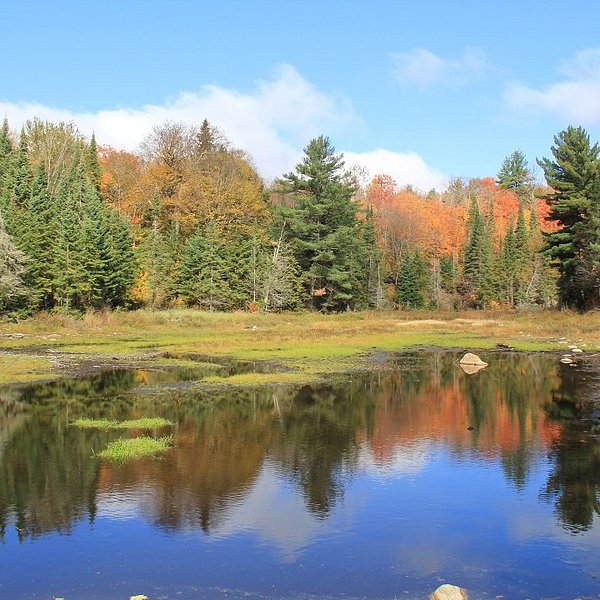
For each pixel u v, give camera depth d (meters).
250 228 78.25
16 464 14.77
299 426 18.81
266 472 14.31
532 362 33.28
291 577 9.23
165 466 14.67
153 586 8.97
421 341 44.44
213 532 10.93
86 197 66.00
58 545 10.43
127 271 59.72
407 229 102.19
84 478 13.78
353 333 50.09
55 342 41.81
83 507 12.10
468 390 24.97
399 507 12.16
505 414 20.45
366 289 83.56
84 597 8.67
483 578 9.19
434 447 16.44
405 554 10.03
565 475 14.06
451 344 42.66
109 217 63.09
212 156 85.62
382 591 8.78
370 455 15.72
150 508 12.05
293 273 71.31
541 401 22.56
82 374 28.50
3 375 27.56
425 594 8.69
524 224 100.56
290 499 12.58
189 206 77.00
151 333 48.94
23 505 12.20
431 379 27.72
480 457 15.52
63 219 53.94
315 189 72.88
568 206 57.22
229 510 11.95
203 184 78.94
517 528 11.12
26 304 50.31
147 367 30.81
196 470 14.41
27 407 21.27
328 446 16.58
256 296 70.06
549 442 16.83
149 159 85.06
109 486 13.27
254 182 89.12
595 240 54.09
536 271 86.00
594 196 55.44
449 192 144.38
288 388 25.17
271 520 11.47
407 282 87.19
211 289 65.19
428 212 114.38
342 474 14.20
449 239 109.94
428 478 13.91
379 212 106.19
